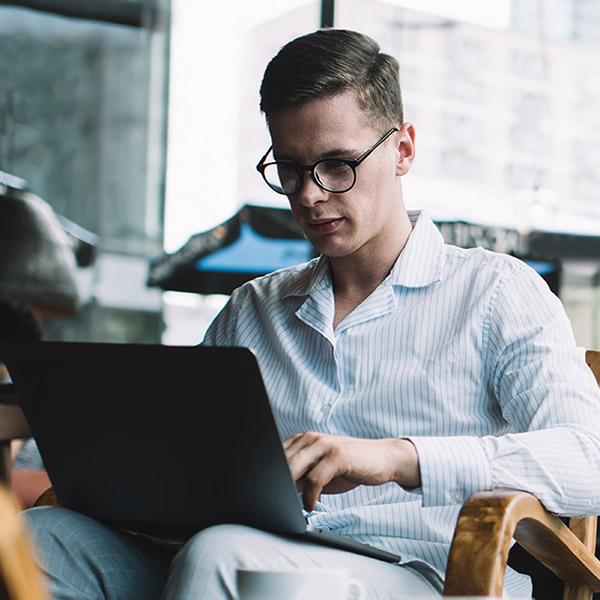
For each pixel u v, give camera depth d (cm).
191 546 109
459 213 548
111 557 128
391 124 149
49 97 780
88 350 116
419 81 561
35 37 775
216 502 117
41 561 125
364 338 150
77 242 738
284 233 491
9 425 203
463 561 104
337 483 120
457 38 567
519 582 143
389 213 153
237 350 105
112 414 119
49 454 129
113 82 775
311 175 143
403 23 565
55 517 129
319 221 145
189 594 106
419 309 150
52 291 537
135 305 751
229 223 499
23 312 304
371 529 138
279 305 164
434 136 560
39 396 124
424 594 121
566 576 136
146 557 133
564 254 479
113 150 771
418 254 153
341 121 142
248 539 110
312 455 114
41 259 535
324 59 142
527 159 560
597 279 483
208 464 114
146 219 756
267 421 107
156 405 114
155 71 760
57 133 779
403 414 145
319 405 151
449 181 559
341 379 151
